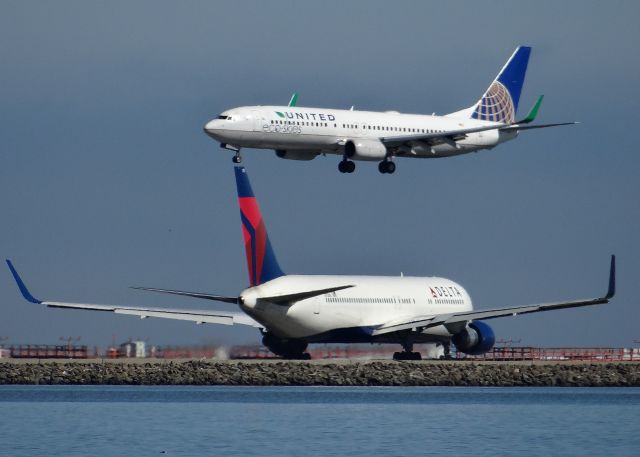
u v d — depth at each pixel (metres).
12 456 174.12
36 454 175.75
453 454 179.25
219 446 184.50
